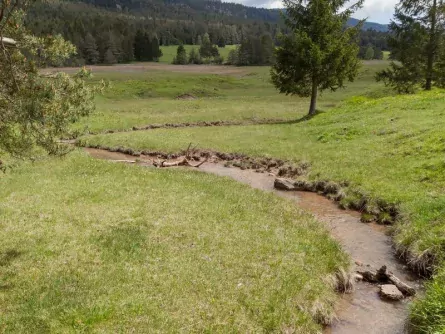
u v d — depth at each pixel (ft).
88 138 120.98
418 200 56.65
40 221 50.24
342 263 43.11
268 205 61.87
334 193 71.26
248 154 100.78
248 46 556.51
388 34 173.06
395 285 40.19
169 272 37.78
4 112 32.22
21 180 69.72
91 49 578.25
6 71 32.78
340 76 146.10
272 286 36.40
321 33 143.64
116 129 145.07
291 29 151.43
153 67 497.05
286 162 91.45
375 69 368.89
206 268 38.91
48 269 37.83
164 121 161.58
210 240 45.65
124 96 257.55
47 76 34.22
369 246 50.78
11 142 34.99
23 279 35.94
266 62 555.28
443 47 156.04
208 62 634.43
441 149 72.64
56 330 28.68
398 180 66.49
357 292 39.86
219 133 130.00
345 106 142.20
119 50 613.52
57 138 36.70
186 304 32.81
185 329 29.73
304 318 32.99
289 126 131.23
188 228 48.85
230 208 58.08
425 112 102.99
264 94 283.38
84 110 35.47
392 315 35.96
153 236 46.16
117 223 49.88
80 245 43.16
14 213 52.80
